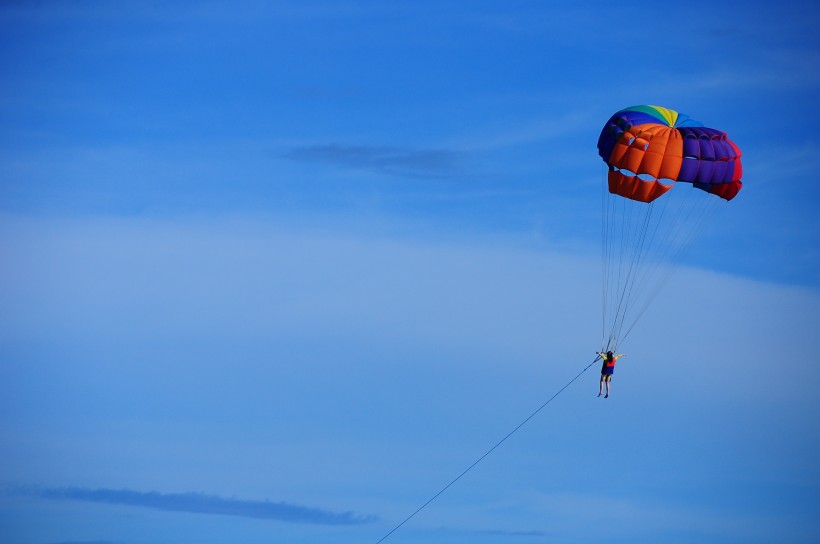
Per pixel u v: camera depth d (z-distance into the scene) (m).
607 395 166.50
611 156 176.12
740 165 176.62
